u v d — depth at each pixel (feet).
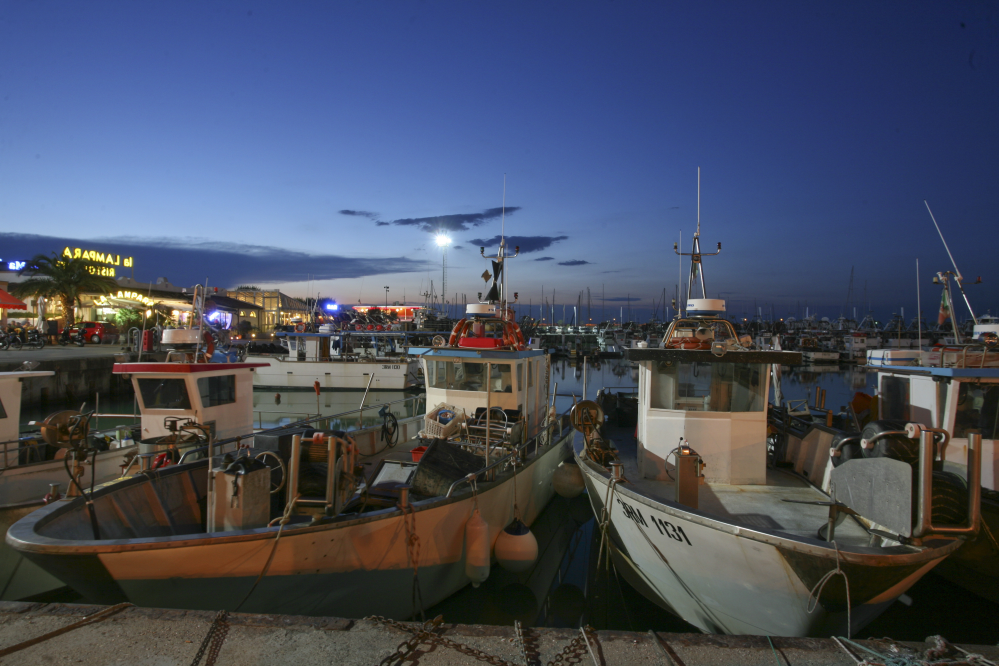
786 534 14.06
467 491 20.20
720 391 21.44
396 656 10.46
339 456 16.84
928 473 11.91
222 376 27.53
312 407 77.77
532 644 11.04
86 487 24.20
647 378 22.26
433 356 28.94
